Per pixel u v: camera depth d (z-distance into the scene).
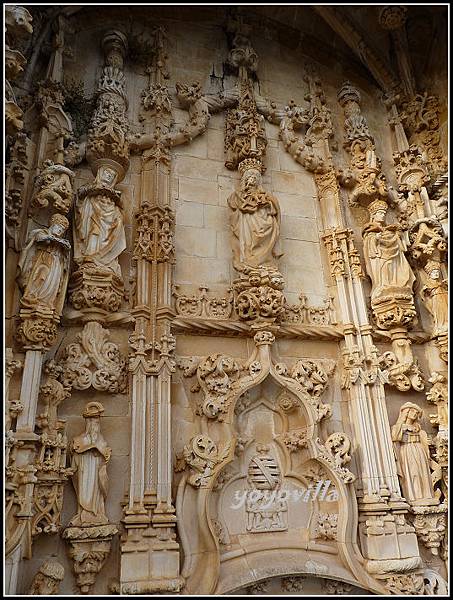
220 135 6.77
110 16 6.76
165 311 5.27
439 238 6.48
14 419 4.24
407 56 7.69
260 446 5.38
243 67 7.15
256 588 4.78
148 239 5.58
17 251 4.87
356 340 6.02
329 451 5.32
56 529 4.23
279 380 5.42
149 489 4.59
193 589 4.40
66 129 5.63
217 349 5.58
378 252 6.50
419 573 5.13
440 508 5.48
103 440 4.68
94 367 4.91
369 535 5.18
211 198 6.33
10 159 4.99
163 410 4.88
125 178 5.99
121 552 4.32
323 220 6.73
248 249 5.88
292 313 6.03
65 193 5.11
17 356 4.54
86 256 5.17
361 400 5.71
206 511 4.66
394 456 5.62
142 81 6.67
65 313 5.03
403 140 7.46
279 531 5.12
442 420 5.93
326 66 8.01
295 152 6.95
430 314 6.61
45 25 6.09
